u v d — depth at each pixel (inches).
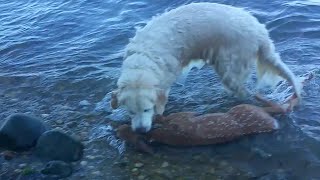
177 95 121.8
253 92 119.7
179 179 96.8
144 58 105.5
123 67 106.7
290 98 113.3
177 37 109.7
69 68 139.7
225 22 109.2
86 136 111.0
